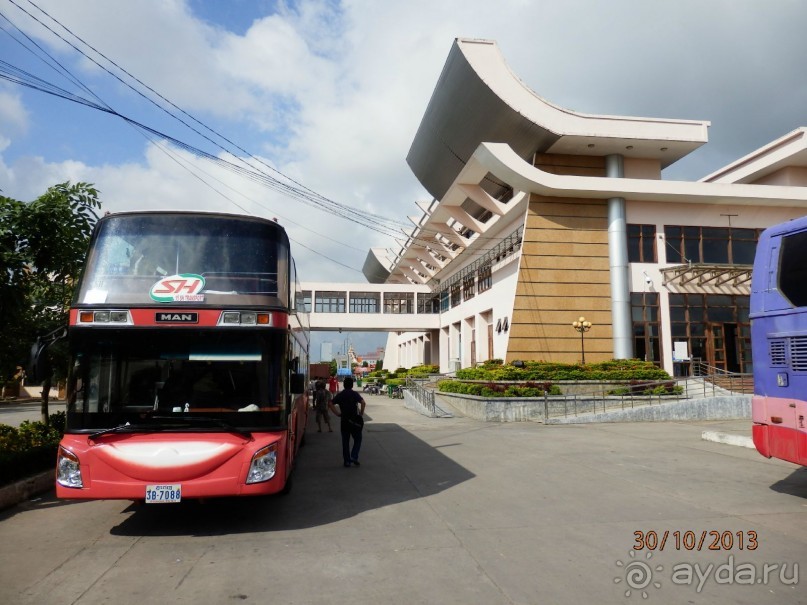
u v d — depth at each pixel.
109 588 4.65
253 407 6.16
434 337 48.38
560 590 4.53
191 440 5.96
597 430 17.06
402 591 4.52
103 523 6.68
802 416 7.36
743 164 30.95
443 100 29.81
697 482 8.83
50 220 8.73
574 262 26.83
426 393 24.75
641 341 26.80
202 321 6.24
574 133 26.66
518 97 26.55
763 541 5.79
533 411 20.59
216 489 5.88
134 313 6.19
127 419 6.00
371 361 136.88
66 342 10.46
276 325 6.41
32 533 6.29
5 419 23.55
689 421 20.00
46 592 4.57
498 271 31.23
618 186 26.56
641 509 7.12
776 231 8.11
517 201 28.28
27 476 8.29
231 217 6.88
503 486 8.64
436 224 37.62
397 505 7.48
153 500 5.79
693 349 27.16
